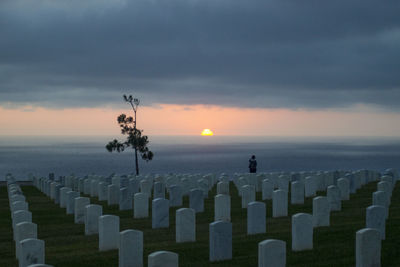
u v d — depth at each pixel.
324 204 22.33
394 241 18.56
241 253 17.92
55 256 18.45
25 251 15.22
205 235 21.75
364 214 25.83
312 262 16.31
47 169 128.25
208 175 43.09
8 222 27.64
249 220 21.42
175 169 127.06
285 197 26.50
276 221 24.88
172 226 24.34
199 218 26.70
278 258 14.71
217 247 17.00
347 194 31.92
